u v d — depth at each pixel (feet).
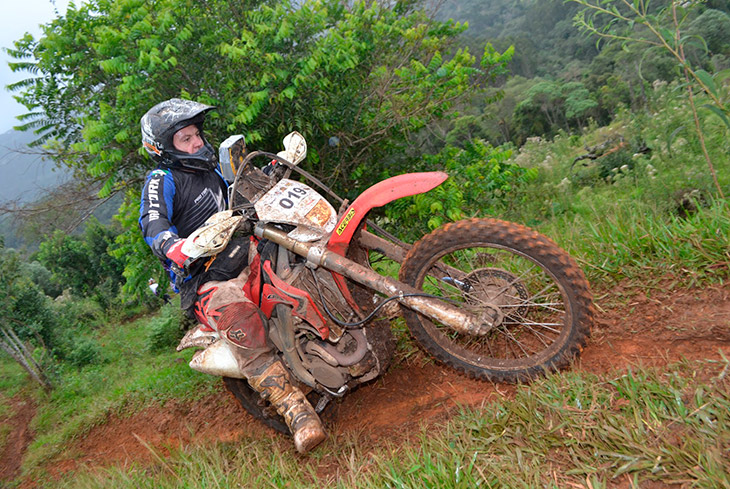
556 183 30.73
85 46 20.38
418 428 10.10
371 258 15.66
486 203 24.50
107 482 13.03
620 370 8.66
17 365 60.03
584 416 7.87
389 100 21.74
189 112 9.71
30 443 33.58
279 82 19.11
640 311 10.39
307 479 9.96
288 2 19.52
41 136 22.71
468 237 9.30
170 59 17.46
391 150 23.09
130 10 19.20
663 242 11.64
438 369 11.87
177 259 8.53
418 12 23.65
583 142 41.60
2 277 51.57
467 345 11.53
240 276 10.40
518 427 8.19
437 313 8.70
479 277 9.82
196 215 10.28
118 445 19.27
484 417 8.87
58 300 91.25
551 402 8.45
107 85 20.85
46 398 44.24
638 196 19.06
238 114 18.71
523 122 224.12
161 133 9.69
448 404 10.46
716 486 6.03
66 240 90.84
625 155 29.19
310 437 9.41
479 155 24.09
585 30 12.35
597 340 10.06
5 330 49.03
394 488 7.91
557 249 8.98
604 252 12.45
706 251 10.77
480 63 22.39
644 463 6.66
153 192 9.81
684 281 10.58
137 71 18.26
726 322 9.00
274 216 9.57
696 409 7.17
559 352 9.26
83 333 70.69
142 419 19.81
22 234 24.72
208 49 19.57
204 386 19.01
